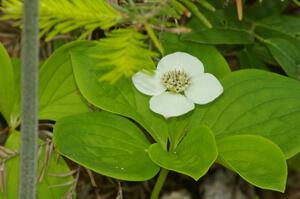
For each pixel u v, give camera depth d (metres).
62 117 0.33
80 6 0.27
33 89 0.26
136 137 0.33
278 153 0.31
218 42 0.36
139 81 0.32
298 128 0.33
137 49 0.27
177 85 0.32
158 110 0.32
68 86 0.35
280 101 0.33
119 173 0.31
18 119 0.35
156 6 0.28
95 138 0.32
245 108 0.33
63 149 0.31
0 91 0.34
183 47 0.35
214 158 0.30
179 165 0.31
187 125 0.33
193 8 0.29
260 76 0.34
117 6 0.29
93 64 0.33
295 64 0.36
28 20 0.25
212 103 0.33
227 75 0.34
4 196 0.34
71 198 0.34
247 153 0.31
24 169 0.28
